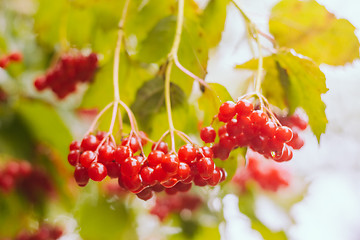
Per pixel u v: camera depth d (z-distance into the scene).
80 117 0.67
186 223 0.66
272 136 0.41
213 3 0.51
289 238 0.66
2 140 0.63
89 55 0.54
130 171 0.40
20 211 0.65
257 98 0.45
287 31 0.49
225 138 0.42
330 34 0.48
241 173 0.70
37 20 0.56
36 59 0.63
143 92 0.49
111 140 0.43
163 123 0.50
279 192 0.74
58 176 0.66
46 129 0.64
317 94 0.47
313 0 0.48
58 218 0.70
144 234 0.75
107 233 0.68
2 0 0.64
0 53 0.62
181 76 0.50
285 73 0.47
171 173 0.39
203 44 0.50
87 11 0.54
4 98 0.64
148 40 0.50
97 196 0.68
